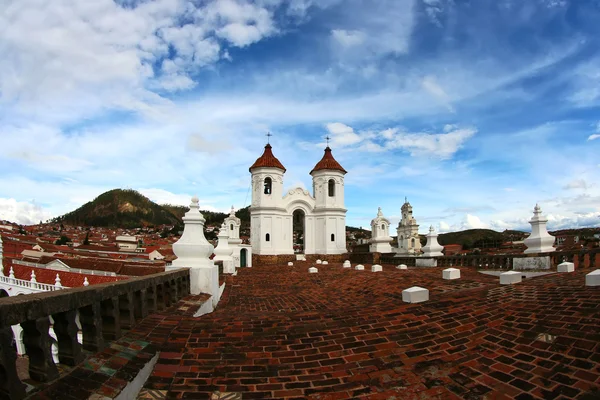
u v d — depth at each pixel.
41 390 3.41
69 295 3.96
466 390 4.63
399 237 51.19
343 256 48.94
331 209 49.78
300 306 13.32
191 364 5.25
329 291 16.27
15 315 3.15
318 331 6.45
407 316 7.08
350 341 6.09
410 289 8.53
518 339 5.76
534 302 7.25
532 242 17.03
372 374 5.13
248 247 38.62
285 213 49.22
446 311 7.28
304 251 50.47
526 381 4.63
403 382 4.91
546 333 5.74
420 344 5.94
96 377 4.02
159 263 45.38
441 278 16.52
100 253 60.94
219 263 19.11
